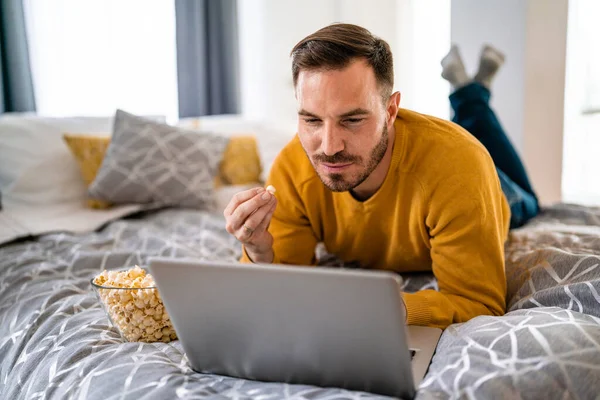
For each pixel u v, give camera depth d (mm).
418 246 1302
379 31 3494
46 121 2340
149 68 3107
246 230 1144
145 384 832
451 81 2080
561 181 2539
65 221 2018
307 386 815
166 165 2193
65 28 2811
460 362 825
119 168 2133
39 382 971
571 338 817
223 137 2432
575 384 751
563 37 2395
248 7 3496
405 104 3510
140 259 1610
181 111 3232
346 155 1038
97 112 2949
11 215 2045
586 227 1628
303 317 741
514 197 1704
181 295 789
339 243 1417
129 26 3020
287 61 3590
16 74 2619
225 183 2531
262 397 783
